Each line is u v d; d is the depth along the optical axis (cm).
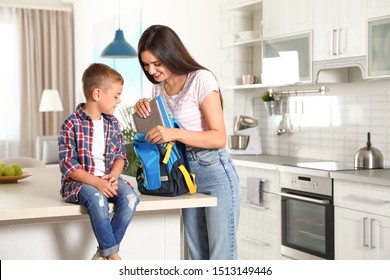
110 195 218
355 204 363
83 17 884
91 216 213
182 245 326
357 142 437
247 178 469
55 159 777
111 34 782
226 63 550
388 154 409
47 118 909
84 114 226
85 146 225
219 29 559
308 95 484
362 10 389
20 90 891
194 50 605
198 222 266
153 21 682
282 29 466
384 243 343
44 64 909
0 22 879
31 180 306
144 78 703
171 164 238
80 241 238
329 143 464
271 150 532
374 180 346
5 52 885
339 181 376
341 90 451
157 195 238
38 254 230
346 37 402
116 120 237
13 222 226
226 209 250
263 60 489
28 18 894
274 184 440
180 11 629
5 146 888
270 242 447
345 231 373
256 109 548
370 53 382
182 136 231
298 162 448
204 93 243
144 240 250
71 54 923
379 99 416
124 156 238
